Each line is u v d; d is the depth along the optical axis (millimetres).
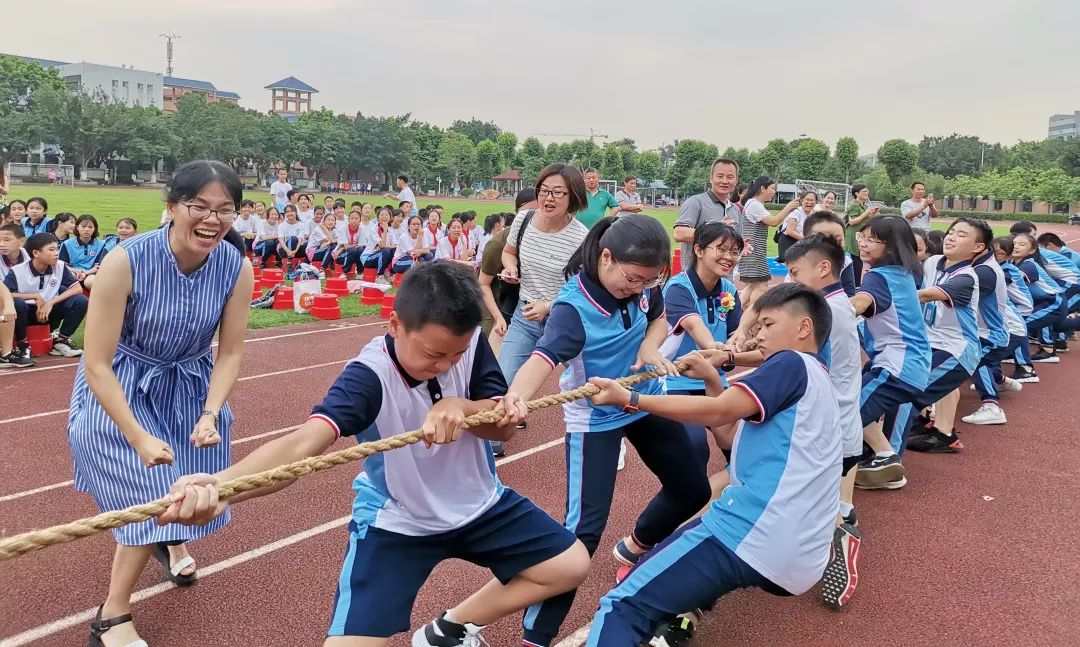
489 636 3512
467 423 2504
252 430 6379
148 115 65688
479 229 15992
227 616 3627
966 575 4227
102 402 3010
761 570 2891
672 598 2896
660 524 3770
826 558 3047
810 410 2957
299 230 15781
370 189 77312
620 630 2820
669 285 4223
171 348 3281
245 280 3416
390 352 2553
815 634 3631
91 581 3930
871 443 5438
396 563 2656
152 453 2986
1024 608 3904
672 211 53781
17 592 3805
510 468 5652
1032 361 9891
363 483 2842
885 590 4047
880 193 65688
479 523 2748
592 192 8305
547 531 2791
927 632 3670
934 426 6383
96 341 3002
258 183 74562
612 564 4254
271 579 3971
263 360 8695
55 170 61188
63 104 59781
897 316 4953
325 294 11406
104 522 1930
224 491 2098
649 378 3396
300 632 3514
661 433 3590
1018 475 5797
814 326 3117
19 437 6000
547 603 2885
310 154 74000
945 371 5645
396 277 14930
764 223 9172
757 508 2906
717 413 2920
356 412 2473
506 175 85500
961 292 5633
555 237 5305
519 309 5500
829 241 4293
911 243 4980
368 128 76688
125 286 3049
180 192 3029
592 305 3393
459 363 2727
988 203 66312
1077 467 5992
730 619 3742
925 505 5188
